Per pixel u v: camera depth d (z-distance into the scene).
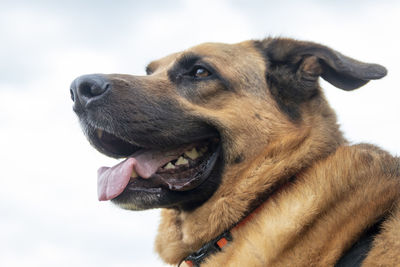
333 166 1.01
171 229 1.09
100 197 1.05
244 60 1.11
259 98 1.09
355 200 0.98
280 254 0.98
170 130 1.09
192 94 1.10
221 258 1.01
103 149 1.11
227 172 1.07
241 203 1.04
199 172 1.07
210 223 1.05
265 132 1.07
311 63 1.08
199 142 1.10
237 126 1.07
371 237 0.96
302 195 1.00
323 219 0.98
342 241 0.96
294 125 1.07
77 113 1.09
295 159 1.04
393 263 0.93
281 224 0.99
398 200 0.97
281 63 1.10
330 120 1.08
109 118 1.07
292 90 1.08
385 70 1.07
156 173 1.08
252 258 0.99
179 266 1.07
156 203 1.06
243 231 1.02
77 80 1.09
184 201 1.06
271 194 1.04
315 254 0.97
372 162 1.01
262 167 1.05
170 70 1.12
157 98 1.09
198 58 1.11
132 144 1.12
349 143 1.08
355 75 1.08
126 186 1.06
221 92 1.09
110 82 1.08
